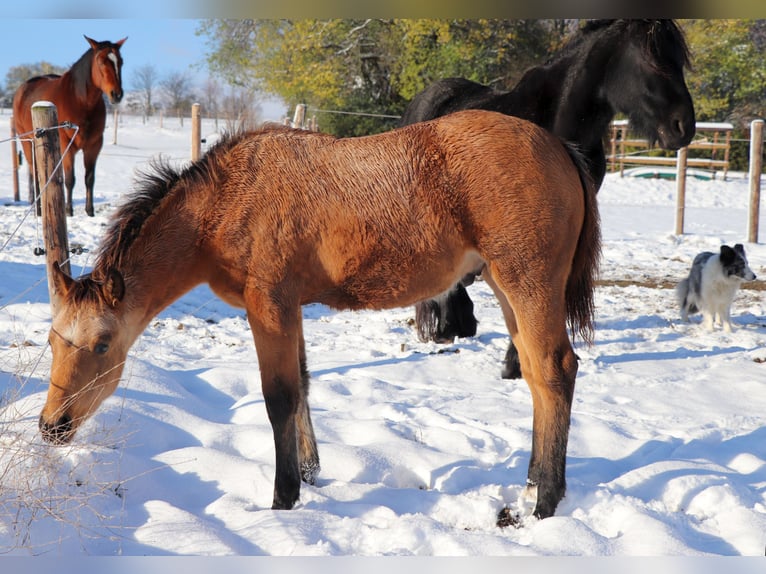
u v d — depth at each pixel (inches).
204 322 298.5
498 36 1023.0
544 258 138.8
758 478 154.6
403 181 140.0
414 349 263.0
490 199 138.0
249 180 142.7
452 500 142.6
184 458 160.1
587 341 151.8
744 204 860.6
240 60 1109.7
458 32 1021.2
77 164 893.8
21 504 127.2
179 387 205.8
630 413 199.6
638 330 293.4
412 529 128.6
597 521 137.5
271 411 141.3
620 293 362.9
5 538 122.9
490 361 246.8
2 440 139.5
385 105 1088.8
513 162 139.0
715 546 127.6
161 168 150.4
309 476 153.5
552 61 243.9
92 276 145.2
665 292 365.7
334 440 177.6
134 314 144.7
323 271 142.5
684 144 238.4
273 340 140.7
